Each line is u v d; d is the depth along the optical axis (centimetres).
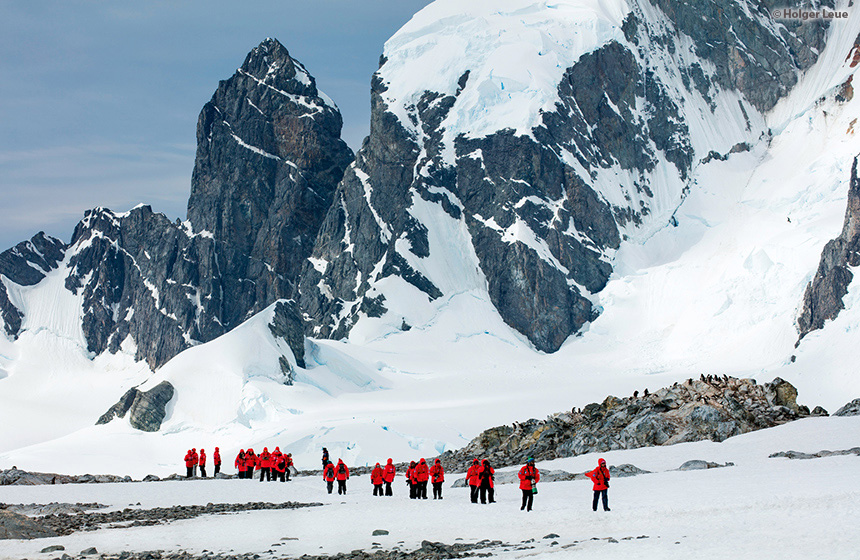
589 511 4509
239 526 4706
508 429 9388
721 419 7825
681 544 3400
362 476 8425
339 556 3709
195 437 17388
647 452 7188
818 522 3612
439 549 3750
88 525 4859
